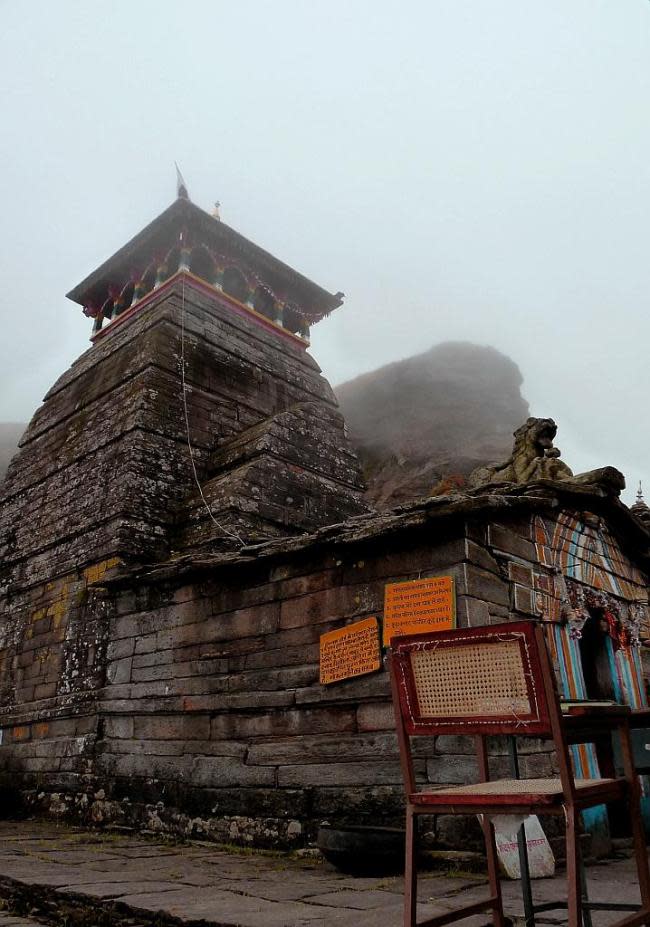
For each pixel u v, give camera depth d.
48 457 17.55
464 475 52.00
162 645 11.23
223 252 20.00
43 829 11.14
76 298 22.05
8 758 13.69
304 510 15.08
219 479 14.79
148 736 10.90
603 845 8.15
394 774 7.83
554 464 10.34
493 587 8.31
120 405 16.06
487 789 3.65
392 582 8.62
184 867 7.45
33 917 5.93
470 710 3.62
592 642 10.27
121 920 5.23
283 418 16.03
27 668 14.41
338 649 8.80
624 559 11.60
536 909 3.84
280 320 21.08
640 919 3.56
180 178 19.55
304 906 5.18
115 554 13.38
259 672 9.68
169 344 16.86
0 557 17.09
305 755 8.75
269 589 10.00
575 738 4.22
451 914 3.72
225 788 9.44
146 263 20.36
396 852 6.73
